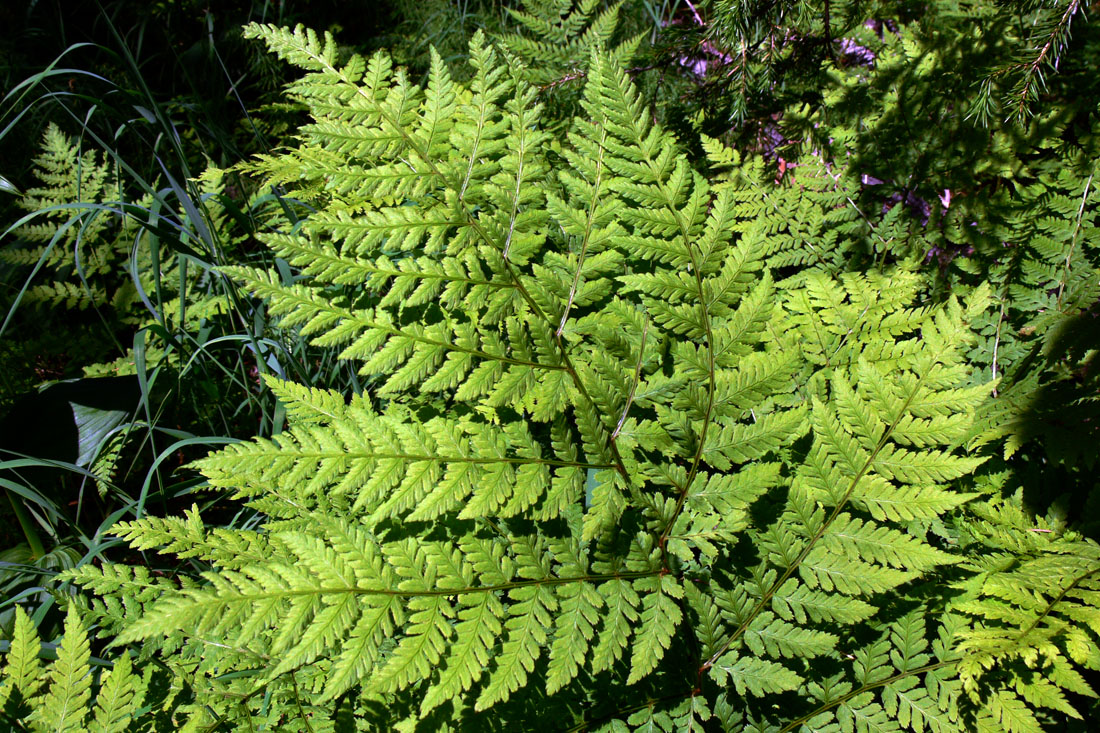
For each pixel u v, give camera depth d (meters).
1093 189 0.79
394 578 0.57
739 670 0.59
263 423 0.92
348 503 0.68
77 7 1.76
